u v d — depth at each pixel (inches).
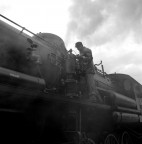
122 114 249.4
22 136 147.7
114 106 237.1
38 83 152.6
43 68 181.6
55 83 194.7
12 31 165.0
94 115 222.8
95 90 216.4
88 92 210.2
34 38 197.9
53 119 181.0
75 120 179.2
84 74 212.7
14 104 134.5
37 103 150.3
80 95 198.7
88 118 210.8
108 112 234.2
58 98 154.8
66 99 163.3
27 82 143.0
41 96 139.3
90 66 215.6
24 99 134.6
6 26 162.1
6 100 126.5
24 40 172.9
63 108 177.6
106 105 222.1
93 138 224.8
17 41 165.0
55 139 188.5
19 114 141.3
